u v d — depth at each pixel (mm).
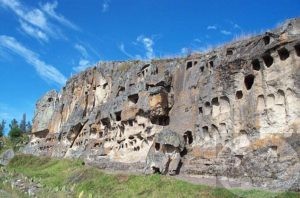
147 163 56312
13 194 54000
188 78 60812
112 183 54625
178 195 44438
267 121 45656
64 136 89250
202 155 52625
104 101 78750
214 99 53500
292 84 43781
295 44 43938
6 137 151000
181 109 60062
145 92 63312
